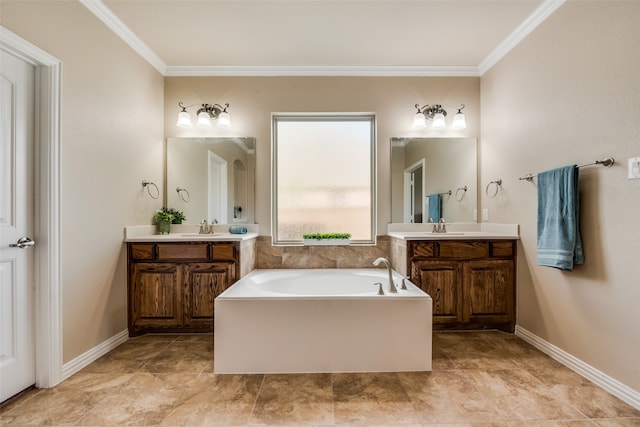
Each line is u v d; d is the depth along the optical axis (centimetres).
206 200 303
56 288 179
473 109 306
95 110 213
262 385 177
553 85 211
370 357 192
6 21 154
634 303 157
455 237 252
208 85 304
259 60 289
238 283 229
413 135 306
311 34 247
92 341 209
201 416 149
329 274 277
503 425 143
